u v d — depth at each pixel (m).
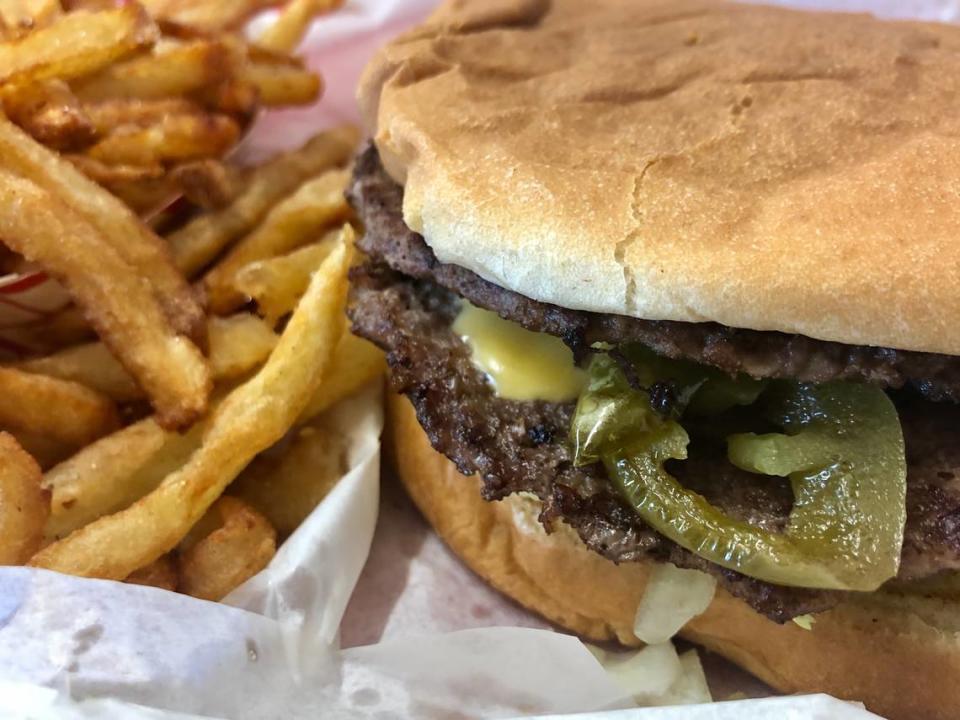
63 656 0.11
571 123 0.12
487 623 0.14
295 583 0.13
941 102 0.12
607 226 0.10
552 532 0.12
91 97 0.16
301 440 0.15
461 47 0.14
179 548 0.13
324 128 0.20
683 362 0.11
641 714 0.10
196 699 0.11
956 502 0.10
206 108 0.17
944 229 0.10
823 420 0.11
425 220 0.12
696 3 0.16
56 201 0.13
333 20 0.19
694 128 0.12
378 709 0.12
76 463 0.13
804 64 0.13
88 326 0.15
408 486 0.15
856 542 0.10
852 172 0.11
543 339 0.12
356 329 0.13
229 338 0.14
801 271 0.10
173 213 0.16
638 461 0.11
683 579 0.12
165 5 0.17
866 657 0.12
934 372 0.10
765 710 0.10
